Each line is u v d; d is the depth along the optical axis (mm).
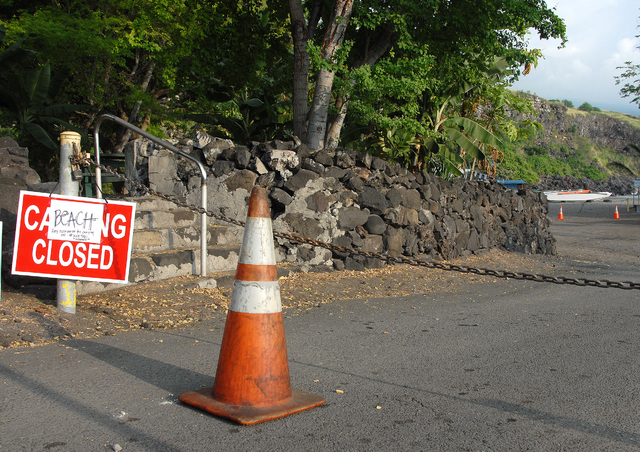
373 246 9359
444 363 4180
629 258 15078
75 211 4723
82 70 18344
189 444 2621
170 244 7137
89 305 5371
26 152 6977
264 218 3158
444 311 6379
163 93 23781
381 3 11945
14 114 17906
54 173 20156
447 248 11242
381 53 13133
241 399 3021
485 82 14938
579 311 6660
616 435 2898
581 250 17359
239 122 18688
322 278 8031
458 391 3543
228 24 14961
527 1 12344
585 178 124938
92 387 3373
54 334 4457
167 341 4500
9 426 2781
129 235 4793
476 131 15562
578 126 152000
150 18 16469
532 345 4848
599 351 4684
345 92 11641
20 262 4574
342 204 8953
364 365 4059
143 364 3861
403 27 11375
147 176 8922
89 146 18500
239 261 3150
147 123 21766
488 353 4520
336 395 3387
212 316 5426
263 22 15008
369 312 6141
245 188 8391
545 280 3219
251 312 3068
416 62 11375
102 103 18875
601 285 3066
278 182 8523
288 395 3150
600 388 3674
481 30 12188
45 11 16984
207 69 16141
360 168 9289
